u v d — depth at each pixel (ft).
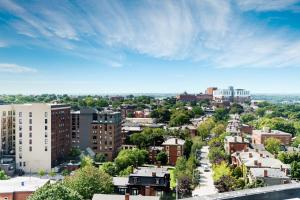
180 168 402.31
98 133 567.18
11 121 556.92
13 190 290.97
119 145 608.60
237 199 47.19
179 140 553.64
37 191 218.38
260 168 351.87
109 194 270.26
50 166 474.49
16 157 477.36
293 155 444.96
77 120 570.46
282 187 51.49
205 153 612.70
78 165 465.47
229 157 501.97
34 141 475.72
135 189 322.14
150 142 594.24
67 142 541.75
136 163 474.90
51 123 476.95
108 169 416.67
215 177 393.50
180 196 339.98
